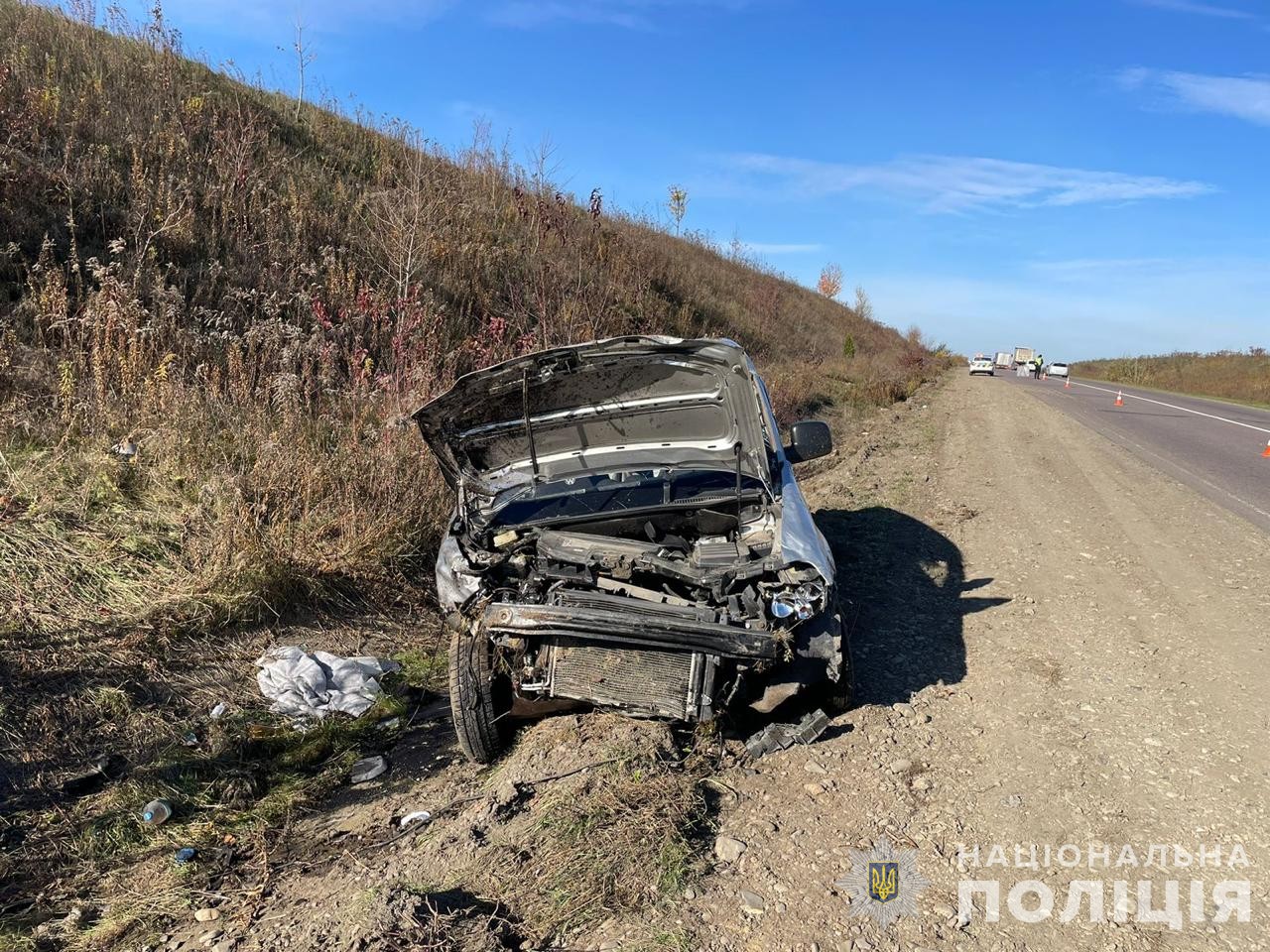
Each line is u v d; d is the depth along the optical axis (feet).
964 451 42.75
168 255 27.99
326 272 32.42
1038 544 24.67
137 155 30.35
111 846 10.73
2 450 17.49
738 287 89.20
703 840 10.44
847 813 11.02
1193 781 11.77
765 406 16.65
